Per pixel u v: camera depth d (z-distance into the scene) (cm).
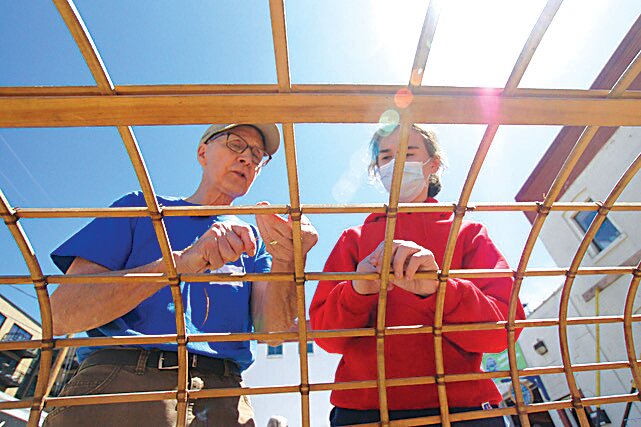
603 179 683
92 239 132
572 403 95
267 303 147
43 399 80
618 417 612
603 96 54
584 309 720
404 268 91
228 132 183
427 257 90
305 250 103
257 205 73
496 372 97
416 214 158
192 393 86
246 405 138
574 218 745
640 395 97
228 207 72
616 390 624
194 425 113
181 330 84
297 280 82
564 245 765
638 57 52
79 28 44
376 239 152
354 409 125
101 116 48
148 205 69
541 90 54
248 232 103
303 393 88
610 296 668
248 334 87
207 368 125
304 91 50
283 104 50
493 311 112
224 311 139
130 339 84
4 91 47
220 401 125
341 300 122
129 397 83
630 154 635
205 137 192
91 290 112
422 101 51
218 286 144
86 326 114
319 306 147
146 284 110
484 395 119
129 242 140
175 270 78
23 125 48
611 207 82
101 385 111
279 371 1432
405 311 128
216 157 178
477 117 53
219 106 49
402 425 91
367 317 122
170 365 117
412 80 51
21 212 69
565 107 54
